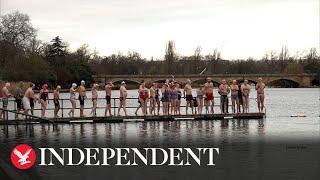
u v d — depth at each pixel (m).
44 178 19.44
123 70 173.00
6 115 36.97
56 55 149.00
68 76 144.50
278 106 75.31
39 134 31.28
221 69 178.00
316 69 170.75
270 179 18.75
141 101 39.81
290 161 21.83
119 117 39.12
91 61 173.75
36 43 145.75
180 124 37.22
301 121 40.56
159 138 28.92
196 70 174.12
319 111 60.69
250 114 41.88
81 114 39.12
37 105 67.62
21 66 125.56
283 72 173.25
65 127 35.50
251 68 181.50
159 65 175.00
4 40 137.25
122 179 19.14
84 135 30.59
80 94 39.00
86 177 19.50
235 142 27.22
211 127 34.97
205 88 41.19
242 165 21.11
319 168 20.42
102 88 146.62
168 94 40.44
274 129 33.78
